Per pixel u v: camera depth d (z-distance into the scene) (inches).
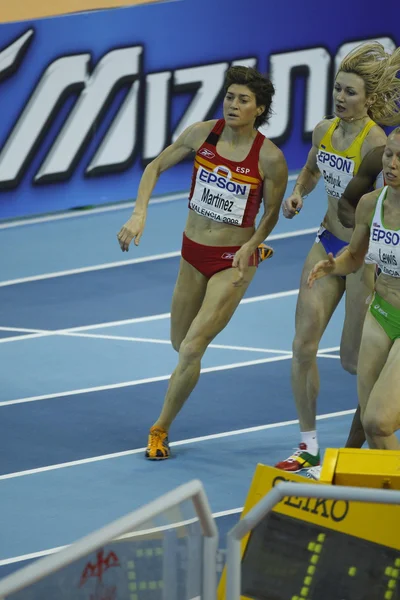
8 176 1417.3
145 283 1259.8
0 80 1374.3
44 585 395.9
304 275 799.7
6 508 749.9
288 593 497.0
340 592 493.0
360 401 698.2
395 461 536.4
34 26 1374.3
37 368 1015.6
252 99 788.0
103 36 1419.8
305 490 425.7
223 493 773.9
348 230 790.5
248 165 802.8
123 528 400.8
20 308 1178.6
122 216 1459.2
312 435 815.1
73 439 865.5
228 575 432.1
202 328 812.6
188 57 1472.7
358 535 492.7
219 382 986.1
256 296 1219.9
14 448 847.1
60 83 1412.4
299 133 1562.5
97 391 964.0
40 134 1419.8
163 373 1011.3
